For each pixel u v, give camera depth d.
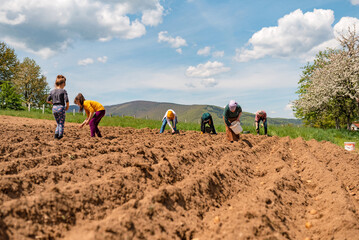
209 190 4.16
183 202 3.62
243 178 5.20
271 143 9.81
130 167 4.41
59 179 3.80
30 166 4.12
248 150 7.46
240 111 8.63
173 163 4.97
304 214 3.93
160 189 3.53
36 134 7.21
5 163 3.96
